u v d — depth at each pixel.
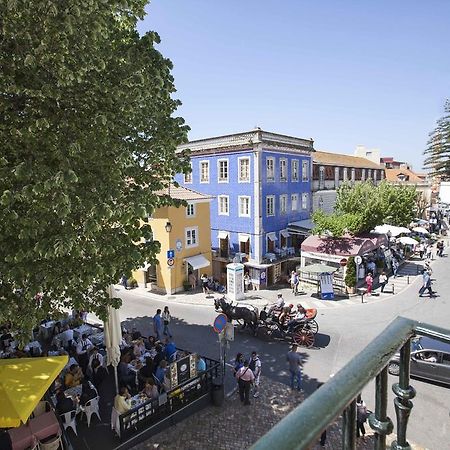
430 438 9.36
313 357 14.88
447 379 11.79
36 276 6.93
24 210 6.99
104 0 6.87
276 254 30.16
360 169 44.62
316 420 0.82
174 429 10.56
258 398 12.04
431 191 54.22
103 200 7.20
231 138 30.19
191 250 26.98
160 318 17.11
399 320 1.38
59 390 10.78
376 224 27.50
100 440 9.91
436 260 33.09
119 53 8.21
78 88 7.37
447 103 34.81
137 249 8.74
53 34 6.40
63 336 15.30
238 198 30.05
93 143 7.54
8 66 6.65
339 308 21.17
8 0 5.85
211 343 16.61
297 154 32.75
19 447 8.44
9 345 14.72
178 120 9.41
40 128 6.64
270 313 17.53
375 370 1.08
